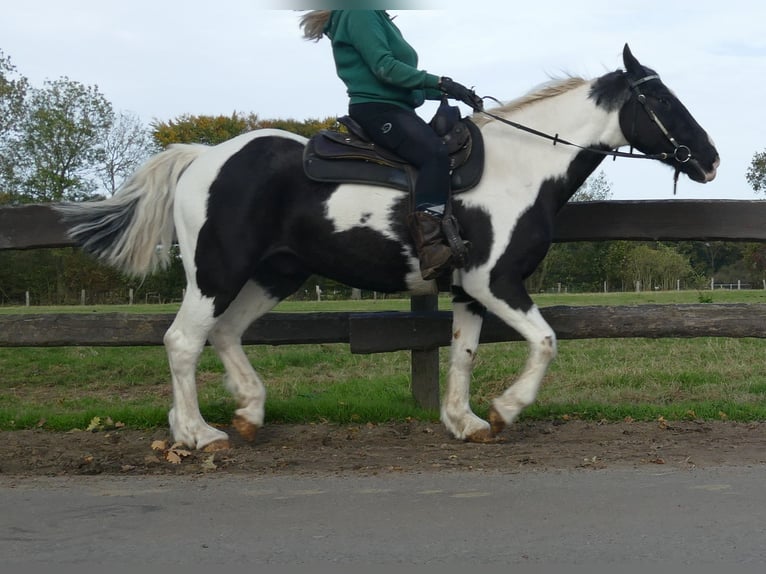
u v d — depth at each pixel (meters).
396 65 5.42
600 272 58.72
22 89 44.34
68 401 8.05
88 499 4.33
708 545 3.52
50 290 43.19
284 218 5.62
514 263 5.49
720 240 6.72
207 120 44.50
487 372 9.37
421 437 6.07
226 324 6.04
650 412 6.71
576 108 5.79
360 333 6.73
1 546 3.61
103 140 45.81
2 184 44.50
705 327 6.62
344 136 5.65
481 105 5.52
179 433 5.62
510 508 4.07
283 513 4.05
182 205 5.62
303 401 7.02
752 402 7.43
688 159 5.73
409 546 3.56
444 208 5.38
